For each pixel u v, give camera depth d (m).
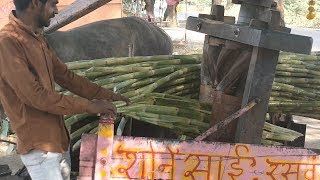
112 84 3.87
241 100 3.31
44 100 2.44
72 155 3.56
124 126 3.55
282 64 4.36
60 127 2.70
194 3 31.02
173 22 21.19
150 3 16.61
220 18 3.64
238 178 2.67
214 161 2.64
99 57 6.59
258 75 3.06
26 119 2.54
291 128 4.70
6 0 9.30
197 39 17.39
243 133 3.14
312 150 2.69
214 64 3.55
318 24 25.91
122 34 7.06
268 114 4.70
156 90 3.97
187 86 4.11
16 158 5.42
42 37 2.66
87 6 4.87
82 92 2.97
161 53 7.87
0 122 4.12
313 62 4.59
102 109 2.52
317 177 2.72
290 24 26.16
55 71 2.88
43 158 2.61
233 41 3.27
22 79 2.42
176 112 3.54
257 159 2.67
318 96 4.23
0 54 2.46
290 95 4.17
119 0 10.81
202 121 3.61
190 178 2.64
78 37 6.57
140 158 2.58
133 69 4.00
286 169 2.70
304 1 28.33
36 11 2.55
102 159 2.54
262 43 2.87
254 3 3.36
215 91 3.44
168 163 2.61
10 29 2.49
